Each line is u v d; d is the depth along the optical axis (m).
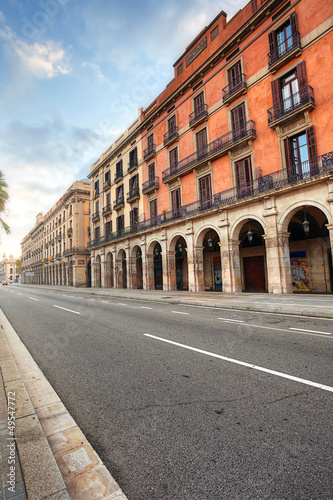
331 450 2.20
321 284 15.50
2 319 10.09
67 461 2.17
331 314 7.83
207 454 2.21
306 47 13.52
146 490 1.88
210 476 1.98
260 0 15.80
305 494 1.79
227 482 1.92
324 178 12.04
